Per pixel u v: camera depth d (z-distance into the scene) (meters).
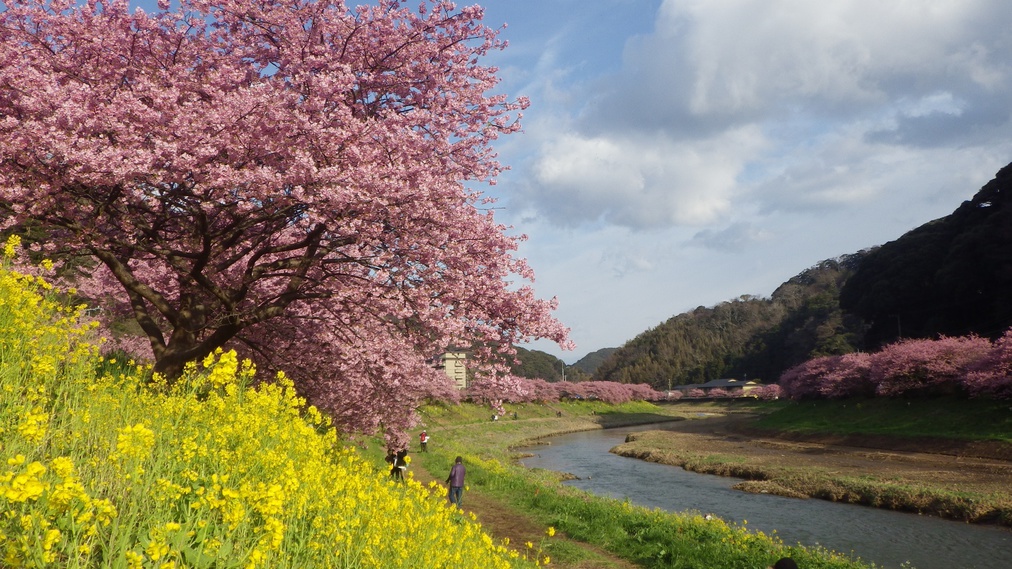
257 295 11.28
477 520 14.14
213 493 3.71
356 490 5.41
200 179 7.98
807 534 18.27
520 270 10.25
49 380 4.71
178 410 4.83
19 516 2.95
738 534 14.08
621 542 12.70
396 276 9.41
